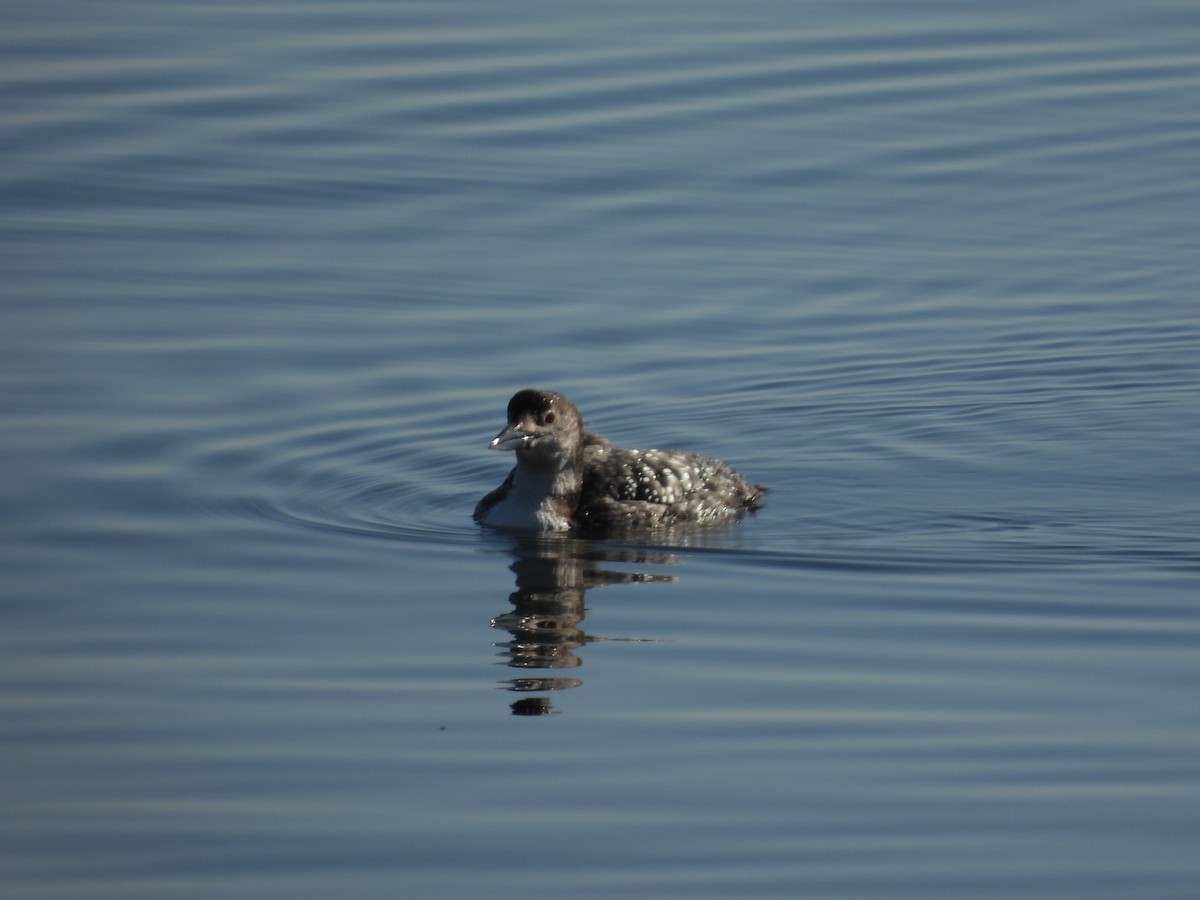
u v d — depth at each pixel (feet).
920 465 55.16
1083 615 43.45
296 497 51.90
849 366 62.03
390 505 51.93
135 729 37.42
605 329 63.77
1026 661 40.73
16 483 51.39
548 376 60.70
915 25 89.30
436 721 37.81
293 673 40.16
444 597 45.01
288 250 68.74
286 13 89.40
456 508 51.93
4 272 66.18
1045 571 46.60
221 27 87.35
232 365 60.18
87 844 32.89
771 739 36.88
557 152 76.33
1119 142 78.18
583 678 39.93
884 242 70.38
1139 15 91.04
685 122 78.79
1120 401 59.72
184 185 73.41
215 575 46.01
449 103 79.66
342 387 59.16
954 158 76.74
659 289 66.59
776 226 71.36
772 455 55.98
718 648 41.68
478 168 75.00
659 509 50.70
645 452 52.34
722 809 34.04
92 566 46.29
